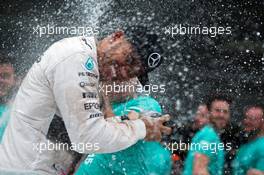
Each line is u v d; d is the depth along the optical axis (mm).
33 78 7719
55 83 7488
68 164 8000
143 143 8227
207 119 10539
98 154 8320
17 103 7836
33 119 7656
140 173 8250
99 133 7477
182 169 10180
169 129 8211
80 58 7496
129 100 8320
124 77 8047
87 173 8242
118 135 7609
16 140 7668
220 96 10742
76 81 7418
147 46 7965
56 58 7535
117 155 8219
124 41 7906
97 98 7668
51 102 7648
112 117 7965
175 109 13938
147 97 8438
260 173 10734
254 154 10820
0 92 11734
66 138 7824
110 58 7848
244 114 12422
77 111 7418
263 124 10977
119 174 8273
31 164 7629
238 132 10914
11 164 7617
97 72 7715
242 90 14773
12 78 12031
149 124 7988
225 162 10922
